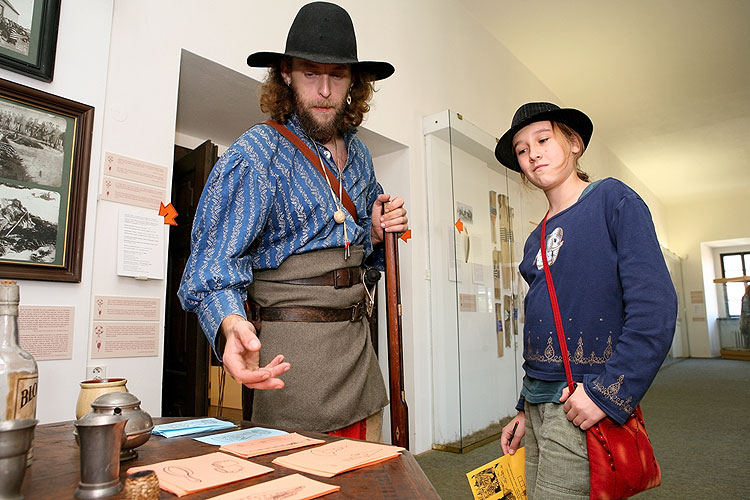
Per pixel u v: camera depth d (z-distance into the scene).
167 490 0.48
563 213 1.12
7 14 1.47
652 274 0.95
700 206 11.56
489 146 3.79
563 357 1.03
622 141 7.68
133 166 1.76
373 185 1.30
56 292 1.51
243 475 0.52
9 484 0.42
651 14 4.57
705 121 6.94
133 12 1.84
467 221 3.46
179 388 2.41
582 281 1.03
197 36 2.06
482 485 0.99
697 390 6.05
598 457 0.93
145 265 1.75
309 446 0.67
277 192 1.00
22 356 0.69
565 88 6.00
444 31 3.92
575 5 4.41
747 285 11.71
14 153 1.46
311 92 1.04
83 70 1.65
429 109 3.56
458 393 3.16
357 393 1.01
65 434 0.78
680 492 2.32
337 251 1.04
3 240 1.42
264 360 0.97
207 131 2.87
